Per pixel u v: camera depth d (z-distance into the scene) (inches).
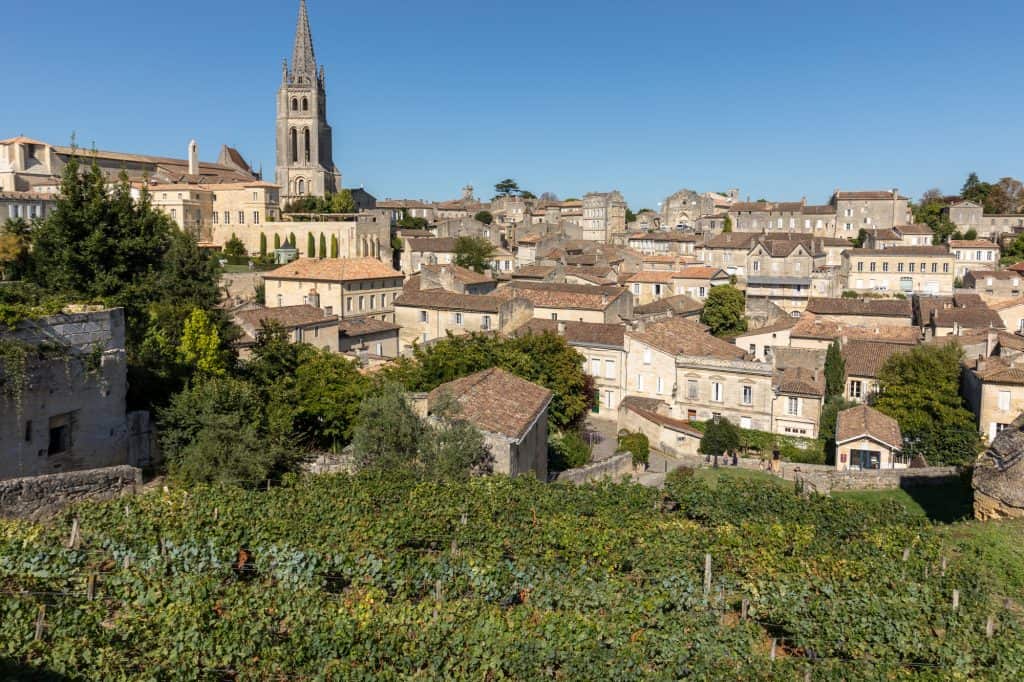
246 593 762.2
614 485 1248.8
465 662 687.1
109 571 813.2
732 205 5989.2
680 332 2492.6
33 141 4621.1
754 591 828.6
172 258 1688.0
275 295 3417.8
